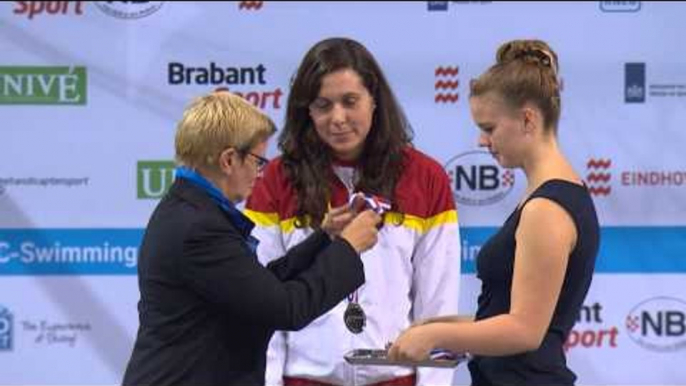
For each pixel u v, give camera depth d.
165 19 10.95
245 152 6.50
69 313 11.12
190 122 6.50
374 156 8.16
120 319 11.15
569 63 10.99
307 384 8.25
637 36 10.98
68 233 11.05
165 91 10.99
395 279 8.14
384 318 8.10
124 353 11.18
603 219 11.14
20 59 10.90
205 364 6.36
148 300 6.48
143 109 10.99
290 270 7.03
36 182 10.99
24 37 10.90
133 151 11.02
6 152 10.95
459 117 11.05
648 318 11.26
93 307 11.13
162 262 6.36
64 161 10.99
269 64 10.98
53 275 11.08
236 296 6.24
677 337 11.27
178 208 6.42
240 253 6.32
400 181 8.22
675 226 11.14
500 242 6.40
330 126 7.86
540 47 6.46
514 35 10.97
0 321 11.06
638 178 11.10
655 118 11.05
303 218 8.13
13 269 11.05
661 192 11.11
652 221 11.15
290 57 10.98
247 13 10.95
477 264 6.66
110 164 11.02
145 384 6.35
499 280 6.41
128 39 10.94
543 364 6.28
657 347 11.29
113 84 10.96
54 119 10.95
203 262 6.24
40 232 11.03
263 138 6.63
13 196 10.98
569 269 6.21
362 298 8.09
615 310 11.25
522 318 6.05
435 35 10.98
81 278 11.10
